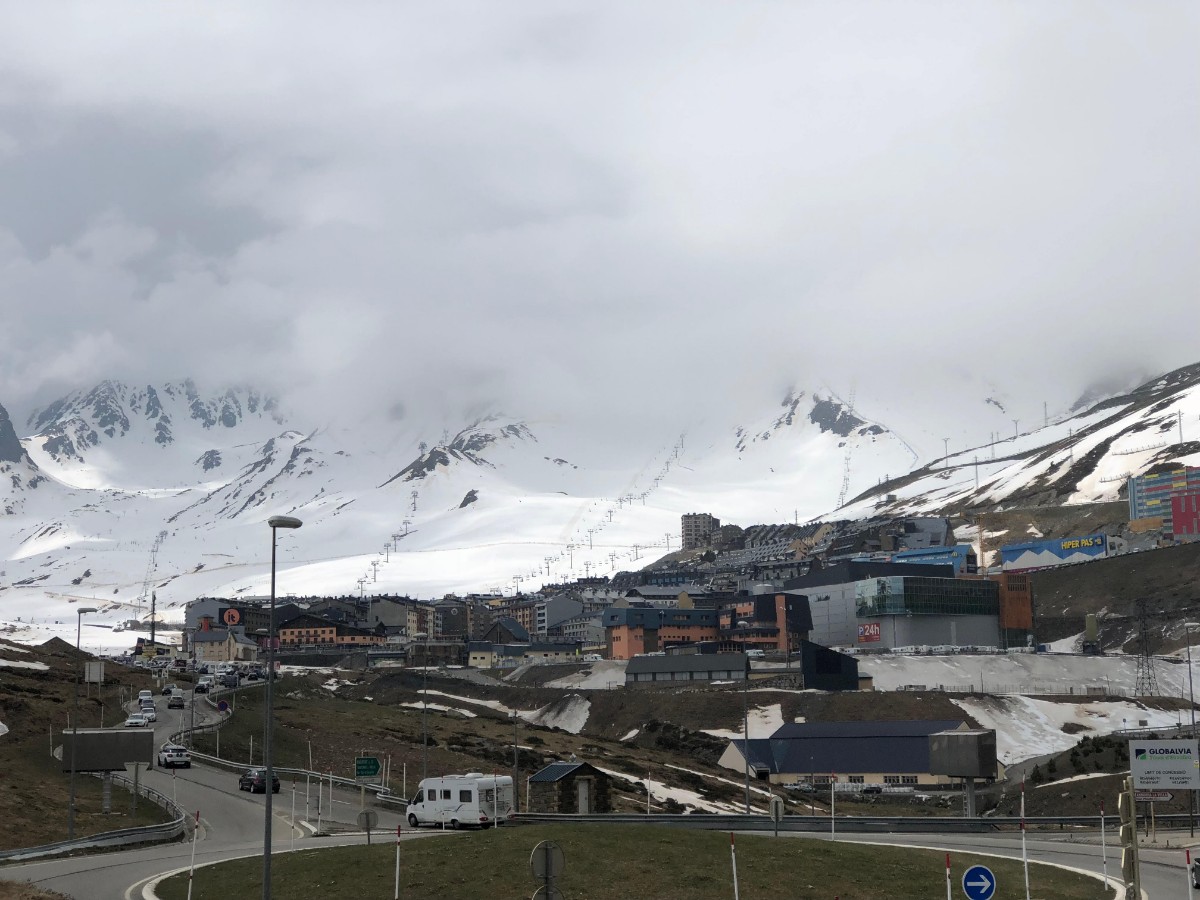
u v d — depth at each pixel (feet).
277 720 599.16
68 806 341.41
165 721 586.45
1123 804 160.04
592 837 239.71
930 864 228.43
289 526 189.16
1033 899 205.77
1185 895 212.43
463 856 229.45
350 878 221.46
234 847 288.71
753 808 473.26
